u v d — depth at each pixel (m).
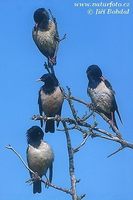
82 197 12.06
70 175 12.41
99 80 15.23
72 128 12.38
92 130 12.41
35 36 16.44
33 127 15.05
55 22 16.14
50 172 15.10
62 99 15.29
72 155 12.51
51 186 12.17
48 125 15.13
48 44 16.30
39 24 16.38
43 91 15.25
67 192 12.17
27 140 15.12
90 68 15.25
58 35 16.16
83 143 12.38
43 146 15.01
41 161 14.96
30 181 13.44
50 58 15.42
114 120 15.20
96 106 15.03
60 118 12.73
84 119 12.50
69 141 12.63
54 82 15.20
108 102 15.13
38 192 14.38
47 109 15.36
